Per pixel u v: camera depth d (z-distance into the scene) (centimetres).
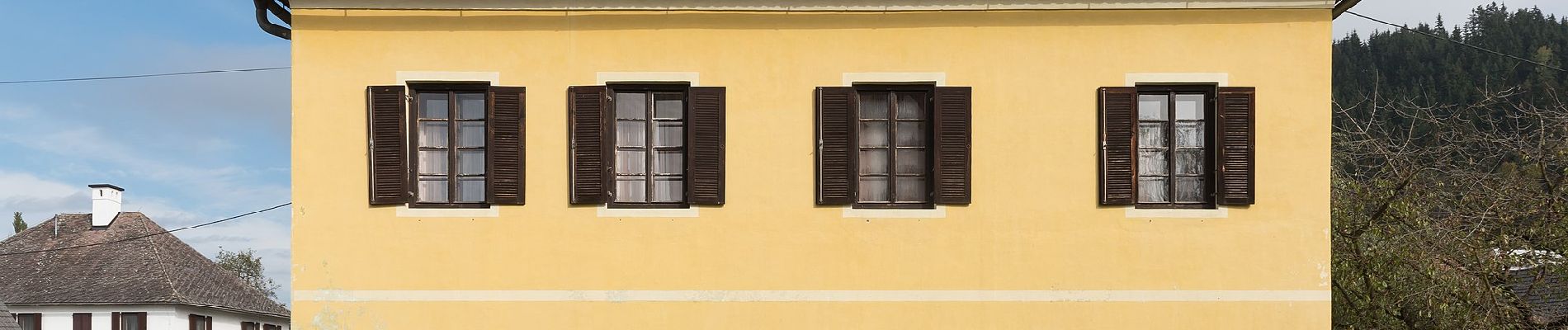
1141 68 1073
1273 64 1076
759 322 1065
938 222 1068
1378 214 1421
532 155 1070
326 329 1064
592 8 1077
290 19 1115
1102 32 1077
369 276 1066
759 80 1073
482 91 1080
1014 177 1070
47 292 3066
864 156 1084
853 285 1067
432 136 1082
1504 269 1377
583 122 1066
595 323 1065
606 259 1068
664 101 1087
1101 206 1070
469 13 1077
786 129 1070
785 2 1074
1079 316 1067
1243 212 1072
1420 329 1406
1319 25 1077
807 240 1069
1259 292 1067
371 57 1073
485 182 1073
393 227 1069
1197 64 1073
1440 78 3098
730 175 1069
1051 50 1076
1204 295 1066
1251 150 1066
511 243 1068
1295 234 1069
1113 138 1068
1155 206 1076
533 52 1074
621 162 1081
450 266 1068
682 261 1068
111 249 3269
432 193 1080
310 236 1067
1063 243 1068
